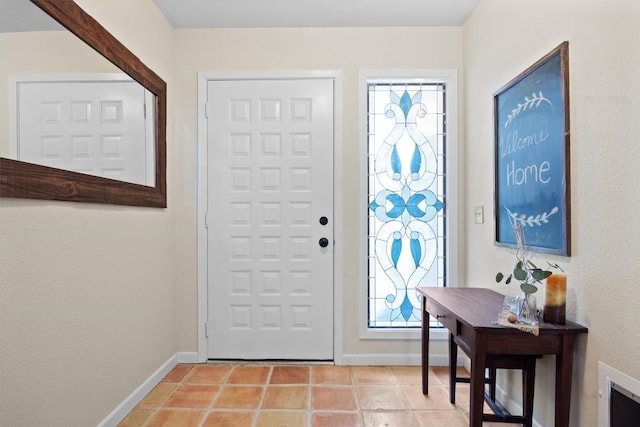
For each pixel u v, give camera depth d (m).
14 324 1.21
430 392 2.13
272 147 2.56
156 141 2.24
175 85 2.56
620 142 1.20
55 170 1.37
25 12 1.23
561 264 1.50
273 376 2.34
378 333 2.53
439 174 2.60
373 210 2.59
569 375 1.35
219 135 2.56
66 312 1.45
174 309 2.54
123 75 1.85
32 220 1.28
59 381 1.41
